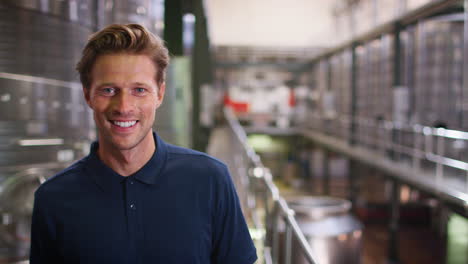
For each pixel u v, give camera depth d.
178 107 4.31
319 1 19.78
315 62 21.56
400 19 10.45
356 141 13.48
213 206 1.13
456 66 9.36
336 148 14.50
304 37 21.80
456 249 7.75
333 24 19.44
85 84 1.06
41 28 2.43
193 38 7.81
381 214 13.30
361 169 14.01
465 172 8.07
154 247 1.06
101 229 1.04
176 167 1.10
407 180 8.54
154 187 1.07
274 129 20.77
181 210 1.07
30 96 2.43
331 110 17.34
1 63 2.29
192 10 7.76
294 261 4.72
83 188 1.06
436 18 9.54
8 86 2.33
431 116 9.76
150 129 1.07
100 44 0.99
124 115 0.99
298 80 23.89
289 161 19.52
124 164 1.05
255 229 3.84
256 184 4.44
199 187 1.10
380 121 11.53
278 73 23.92
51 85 2.52
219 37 22.09
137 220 1.05
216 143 8.85
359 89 15.55
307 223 5.09
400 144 10.74
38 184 2.46
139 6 3.20
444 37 9.59
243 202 4.60
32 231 1.11
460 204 6.56
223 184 1.13
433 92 9.78
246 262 1.18
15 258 2.38
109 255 1.04
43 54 2.46
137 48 0.99
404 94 10.00
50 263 1.12
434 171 8.48
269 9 20.81
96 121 1.03
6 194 2.35
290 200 5.59
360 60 15.52
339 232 5.02
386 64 12.75
